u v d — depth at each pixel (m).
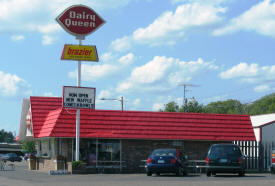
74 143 31.66
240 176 25.66
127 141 33.00
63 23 30.83
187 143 34.47
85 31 31.22
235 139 35.25
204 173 31.89
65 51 30.36
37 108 35.09
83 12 31.34
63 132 30.88
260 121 42.00
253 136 36.03
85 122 31.89
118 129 32.44
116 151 32.66
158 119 33.88
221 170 24.97
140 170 32.94
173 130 33.84
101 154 32.25
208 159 25.22
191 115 34.97
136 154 33.06
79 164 29.42
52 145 34.44
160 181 20.64
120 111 33.12
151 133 33.12
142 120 33.38
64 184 18.86
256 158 36.78
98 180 21.94
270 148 37.28
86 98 30.31
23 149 86.19
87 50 30.83
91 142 32.12
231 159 24.95
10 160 83.06
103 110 32.75
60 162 31.05
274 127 40.00
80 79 30.58
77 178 23.94
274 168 29.52
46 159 34.53
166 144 33.97
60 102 35.97
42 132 33.22
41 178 24.02
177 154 26.19
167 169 25.47
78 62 30.70
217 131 35.00
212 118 35.44
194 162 33.31
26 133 39.88
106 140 32.50
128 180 21.70
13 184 19.09
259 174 29.48
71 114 31.66
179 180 21.52
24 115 40.69
